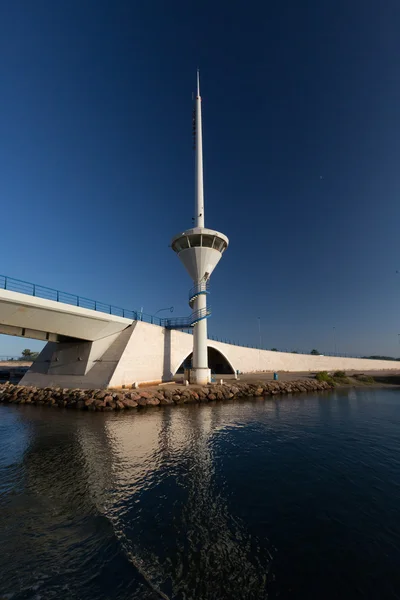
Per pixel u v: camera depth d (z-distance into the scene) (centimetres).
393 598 495
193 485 943
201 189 3700
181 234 3244
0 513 757
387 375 6719
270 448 1360
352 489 938
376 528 717
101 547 618
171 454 1241
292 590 509
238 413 2220
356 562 589
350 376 6088
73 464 1109
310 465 1147
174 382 3394
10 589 500
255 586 515
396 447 1411
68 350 3008
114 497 853
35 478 979
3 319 2191
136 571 546
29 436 1493
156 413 2131
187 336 3906
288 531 695
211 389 2958
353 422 1989
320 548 631
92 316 2606
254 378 4575
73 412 2136
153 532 679
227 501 841
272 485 957
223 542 645
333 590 511
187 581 523
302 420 2025
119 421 1845
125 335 2925
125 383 2705
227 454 1262
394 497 887
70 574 538
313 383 4256
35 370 3212
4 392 2872
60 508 785
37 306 2239
